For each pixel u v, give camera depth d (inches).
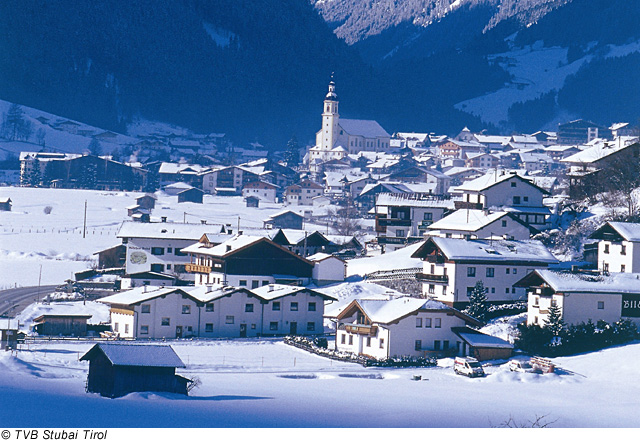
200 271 6220.5
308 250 6909.5
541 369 4082.2
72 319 4943.4
